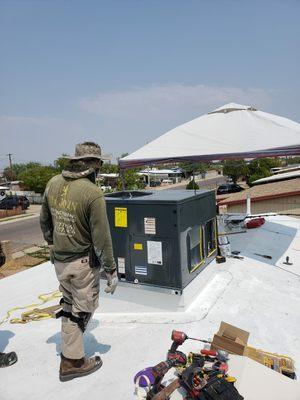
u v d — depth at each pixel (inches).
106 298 136.7
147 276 129.3
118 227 131.1
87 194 84.6
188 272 131.1
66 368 95.7
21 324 135.9
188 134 194.5
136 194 149.9
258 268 174.4
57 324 133.1
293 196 470.0
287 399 76.2
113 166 1759.4
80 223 86.3
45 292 176.6
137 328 121.8
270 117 202.7
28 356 110.7
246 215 291.7
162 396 74.7
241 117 198.2
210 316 127.0
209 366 85.3
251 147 165.3
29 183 1836.9
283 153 181.0
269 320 125.5
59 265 91.2
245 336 99.3
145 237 126.9
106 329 122.6
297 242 223.8
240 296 143.0
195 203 136.8
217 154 167.3
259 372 84.6
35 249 639.1
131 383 93.4
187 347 108.3
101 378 96.3
